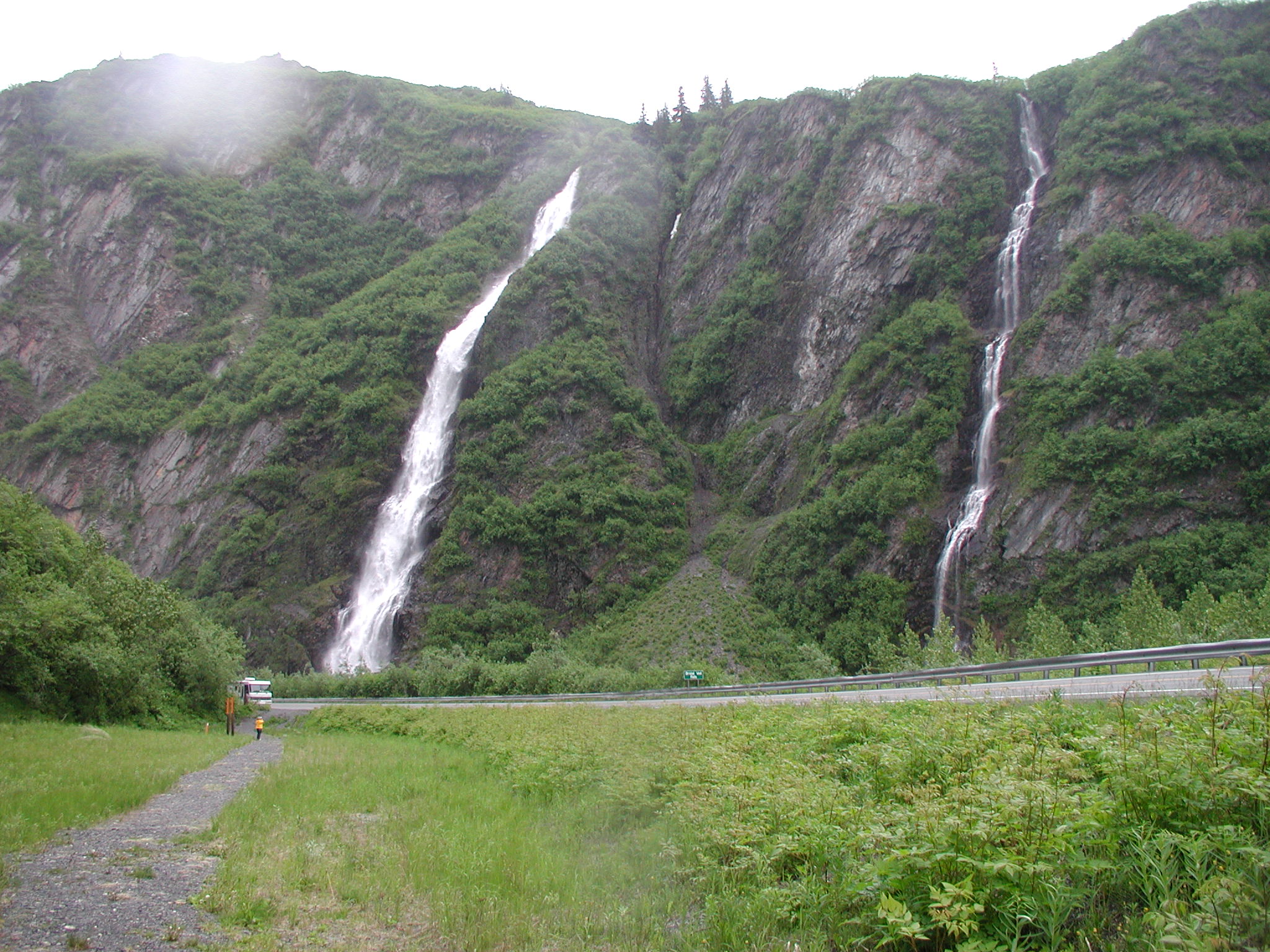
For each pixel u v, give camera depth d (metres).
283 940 9.47
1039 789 9.20
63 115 139.00
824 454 72.50
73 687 33.91
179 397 106.31
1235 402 56.53
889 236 81.31
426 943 9.41
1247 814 8.51
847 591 61.22
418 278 105.75
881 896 8.68
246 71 152.62
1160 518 54.06
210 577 84.31
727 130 111.81
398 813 17.12
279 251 122.00
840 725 17.69
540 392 82.62
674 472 80.88
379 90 142.50
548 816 16.83
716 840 11.48
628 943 9.21
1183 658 23.19
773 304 89.00
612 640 64.81
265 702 52.41
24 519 39.75
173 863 12.58
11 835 13.56
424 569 76.00
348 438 89.00
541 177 118.00
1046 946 7.74
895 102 89.31
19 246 123.25
